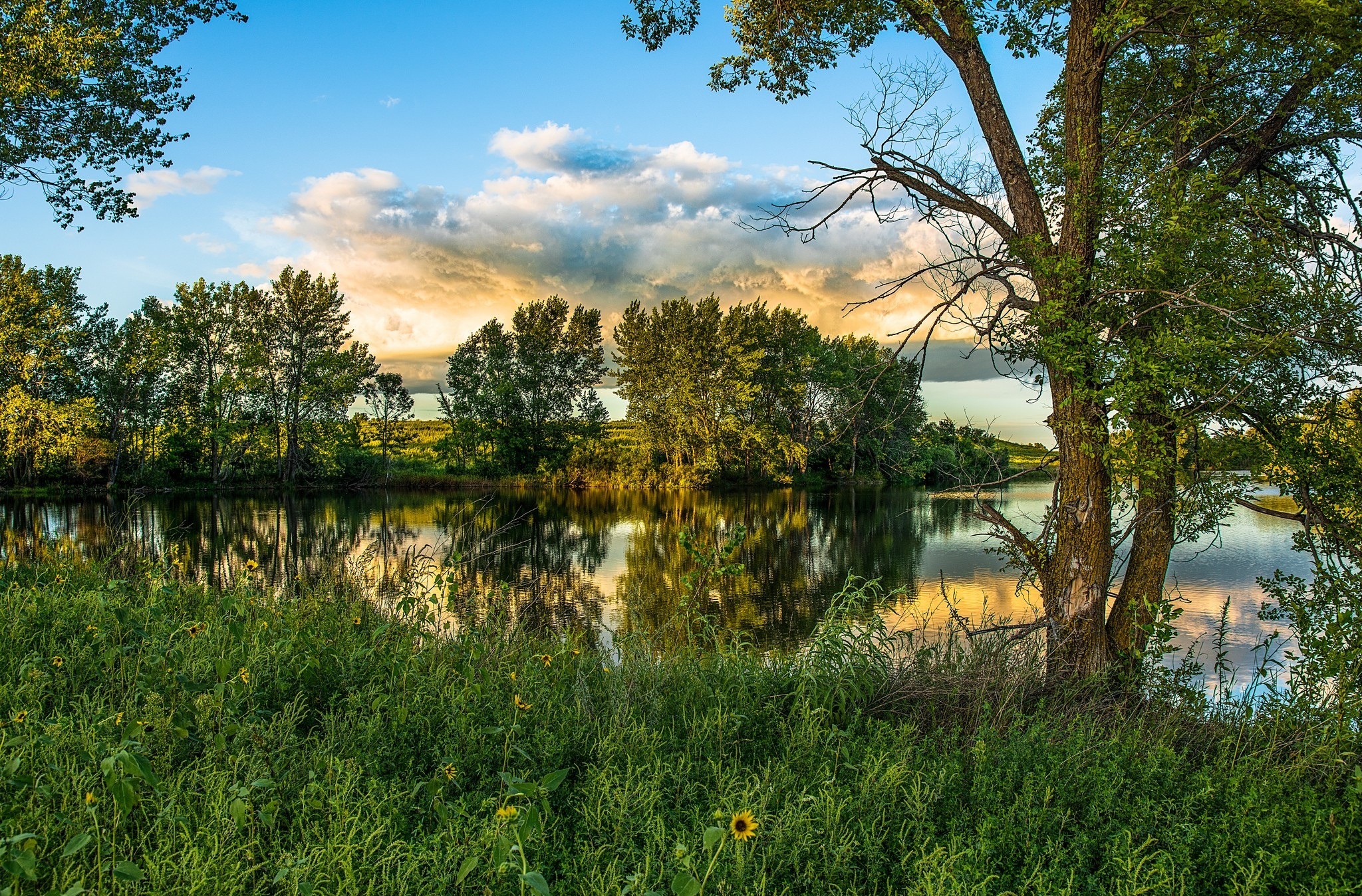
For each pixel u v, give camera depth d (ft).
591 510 113.09
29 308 129.70
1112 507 19.52
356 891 7.59
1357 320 16.47
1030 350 19.49
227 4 39.42
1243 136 20.36
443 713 13.42
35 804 8.96
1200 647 29.45
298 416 152.56
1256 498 19.25
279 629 18.04
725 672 16.80
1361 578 15.01
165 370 143.02
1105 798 11.04
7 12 33.01
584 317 176.24
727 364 160.97
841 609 18.58
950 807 11.14
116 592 21.62
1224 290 16.78
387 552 55.77
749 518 99.04
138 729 10.68
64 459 129.59
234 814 8.34
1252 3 16.78
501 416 170.60
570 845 9.86
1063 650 18.83
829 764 12.16
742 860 8.43
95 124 37.42
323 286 153.69
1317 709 14.40
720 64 27.20
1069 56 20.10
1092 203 18.95
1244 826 10.30
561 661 17.53
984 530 81.20
